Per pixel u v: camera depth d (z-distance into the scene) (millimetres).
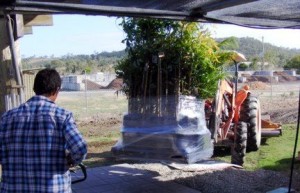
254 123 8289
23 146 2836
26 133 2840
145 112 5863
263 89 29781
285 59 74250
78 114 16578
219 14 5117
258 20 5488
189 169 6852
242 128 7527
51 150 2811
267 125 9711
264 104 18547
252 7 4676
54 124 2834
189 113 5809
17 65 3998
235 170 6965
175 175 6645
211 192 5809
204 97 6160
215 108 7129
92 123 13969
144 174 6719
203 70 6098
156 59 5914
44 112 2857
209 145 6055
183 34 6031
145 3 4285
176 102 5734
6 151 2902
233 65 7938
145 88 5949
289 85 34969
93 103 21234
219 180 6348
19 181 2840
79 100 22953
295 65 55125
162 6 4531
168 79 5914
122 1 4109
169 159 5645
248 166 7559
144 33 6121
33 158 2811
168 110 5746
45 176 2797
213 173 6738
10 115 2928
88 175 6672
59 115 2861
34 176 2805
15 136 2861
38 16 5031
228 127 7695
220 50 6707
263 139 10109
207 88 6188
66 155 2861
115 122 14133
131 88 6105
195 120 5820
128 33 6184
